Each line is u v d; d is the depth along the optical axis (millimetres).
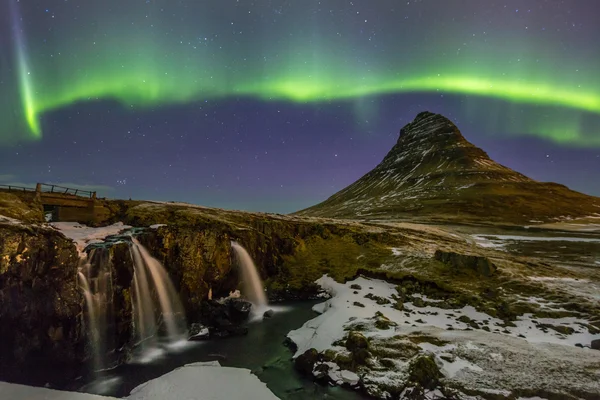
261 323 24062
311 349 17453
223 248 28891
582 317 23234
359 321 21906
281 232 40719
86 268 18672
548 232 82750
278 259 36344
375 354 17266
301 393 14945
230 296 28359
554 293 27578
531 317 23422
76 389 14961
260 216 44906
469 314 24203
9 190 25578
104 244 20703
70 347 16906
